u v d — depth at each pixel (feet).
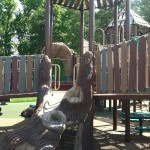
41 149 10.08
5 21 83.35
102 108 34.17
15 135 10.62
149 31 41.70
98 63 15.40
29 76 16.96
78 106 13.52
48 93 15.88
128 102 18.02
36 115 11.54
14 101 48.42
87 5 27.37
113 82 13.99
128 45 12.94
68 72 27.12
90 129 13.96
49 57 18.43
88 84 14.11
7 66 16.51
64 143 16.19
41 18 78.59
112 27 40.73
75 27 84.84
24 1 85.20
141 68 12.13
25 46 82.28
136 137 19.61
